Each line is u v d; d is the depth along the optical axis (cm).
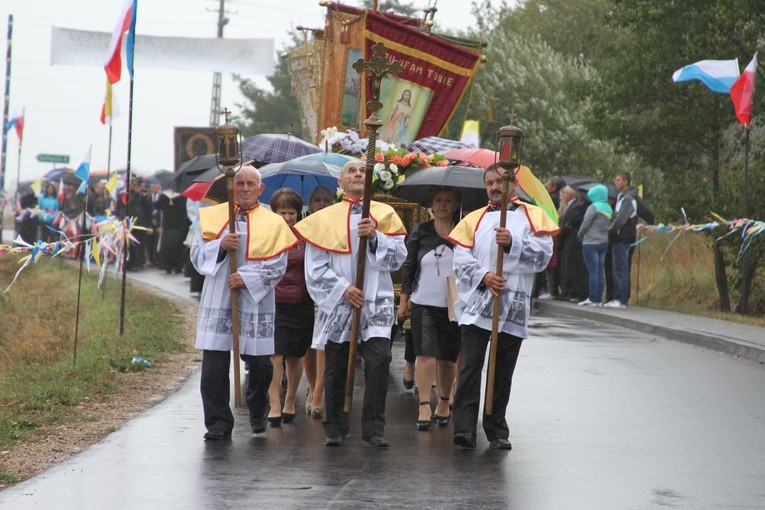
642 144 3881
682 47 3591
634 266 4475
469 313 1572
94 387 2031
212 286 1617
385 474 1405
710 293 3888
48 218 6169
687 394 2039
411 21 3105
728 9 3419
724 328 3014
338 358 1588
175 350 2578
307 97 3412
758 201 3547
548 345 2770
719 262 3650
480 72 6091
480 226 1593
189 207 3600
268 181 2388
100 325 3117
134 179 5772
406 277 1775
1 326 3222
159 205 5406
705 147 3797
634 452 1545
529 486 1346
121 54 2742
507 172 1541
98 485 1330
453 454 1534
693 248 4338
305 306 1783
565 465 1464
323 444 1600
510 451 1555
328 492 1305
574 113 5950
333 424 1584
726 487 1348
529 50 6262
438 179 1983
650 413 1845
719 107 3697
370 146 1544
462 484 1353
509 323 1573
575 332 3094
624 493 1316
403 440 1639
